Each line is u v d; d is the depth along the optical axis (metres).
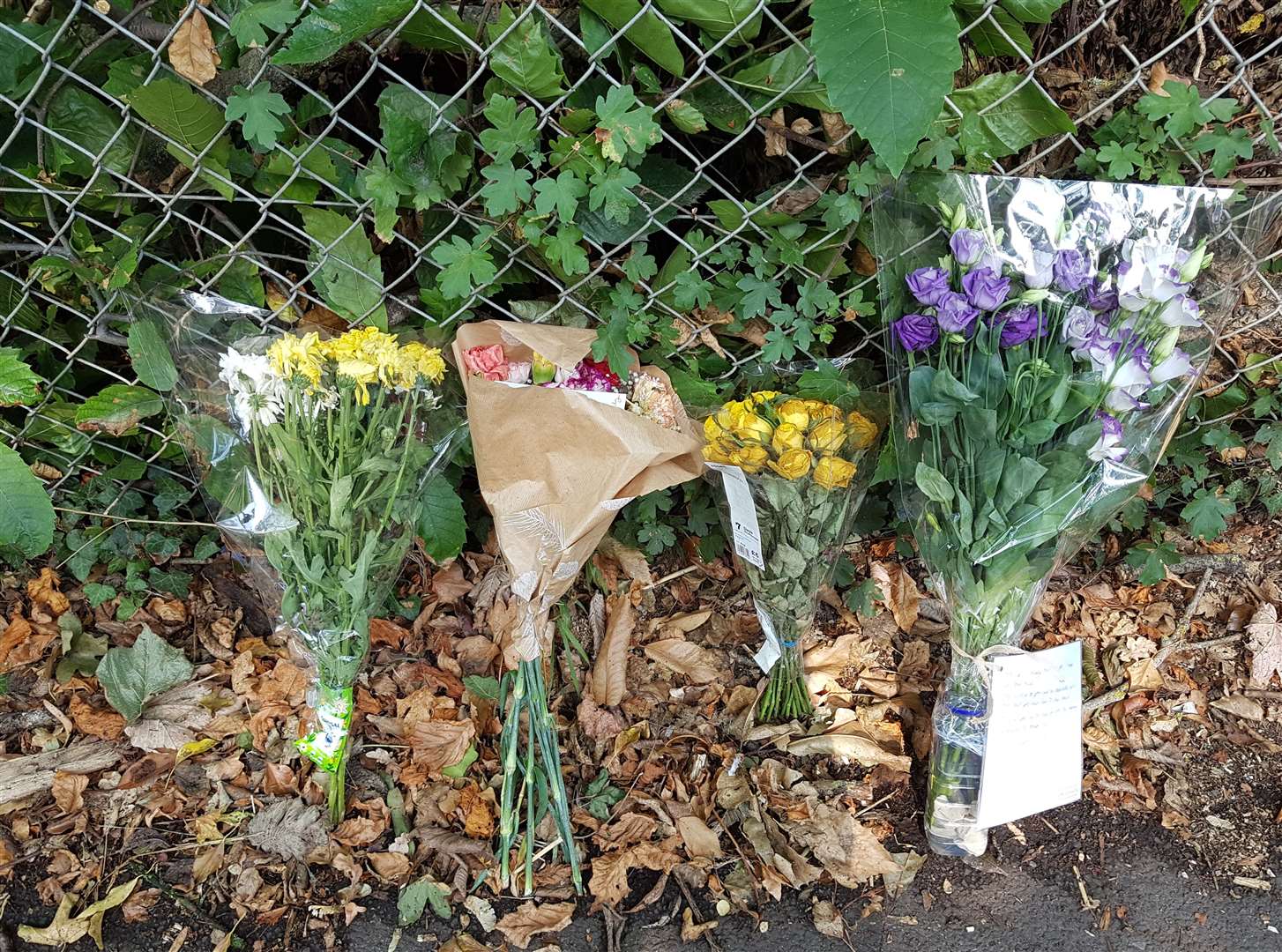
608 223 1.58
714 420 1.55
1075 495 1.39
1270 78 1.60
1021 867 1.55
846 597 1.92
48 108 1.45
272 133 1.37
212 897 1.46
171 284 1.63
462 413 1.61
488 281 1.54
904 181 1.47
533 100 1.43
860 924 1.47
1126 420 1.41
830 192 1.53
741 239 1.67
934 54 1.22
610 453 1.43
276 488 1.42
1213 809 1.64
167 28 1.43
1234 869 1.55
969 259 1.38
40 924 1.42
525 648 1.51
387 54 1.58
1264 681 1.86
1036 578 1.48
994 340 1.37
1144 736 1.76
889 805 1.65
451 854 1.54
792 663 1.72
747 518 1.56
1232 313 1.65
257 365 1.39
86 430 1.69
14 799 1.55
